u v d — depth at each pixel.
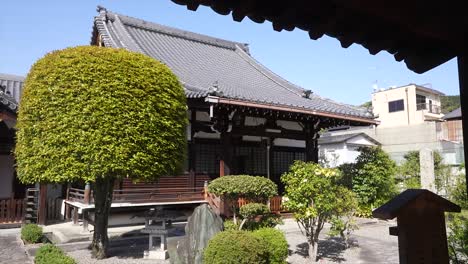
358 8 2.35
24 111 7.29
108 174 7.01
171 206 11.84
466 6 2.31
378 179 13.58
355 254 8.29
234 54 20.48
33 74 7.36
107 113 6.88
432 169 13.09
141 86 7.29
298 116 12.98
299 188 7.33
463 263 4.15
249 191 8.16
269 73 18.12
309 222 7.71
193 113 12.17
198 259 6.01
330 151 25.70
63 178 6.72
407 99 33.28
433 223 2.40
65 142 6.80
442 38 2.63
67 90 6.89
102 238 7.95
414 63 3.12
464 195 6.03
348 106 15.38
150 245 8.01
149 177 7.23
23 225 11.00
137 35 16.64
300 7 2.53
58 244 9.25
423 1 2.29
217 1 2.46
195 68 15.32
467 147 2.63
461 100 2.71
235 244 5.13
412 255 2.29
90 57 7.16
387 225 12.34
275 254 6.33
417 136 25.45
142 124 7.14
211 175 12.73
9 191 12.47
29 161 7.02
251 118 13.45
